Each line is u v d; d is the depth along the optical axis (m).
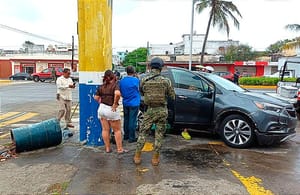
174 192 4.46
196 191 4.50
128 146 6.84
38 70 55.31
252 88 30.61
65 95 8.60
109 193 4.42
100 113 6.16
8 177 5.00
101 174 5.13
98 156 6.09
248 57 59.56
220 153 6.47
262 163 5.85
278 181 4.96
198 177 5.05
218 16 33.44
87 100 6.74
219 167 5.57
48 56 55.22
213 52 63.69
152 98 5.43
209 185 4.73
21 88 26.89
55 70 38.12
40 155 6.15
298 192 4.55
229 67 48.50
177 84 7.67
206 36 35.03
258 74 48.19
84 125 6.86
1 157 6.00
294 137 8.12
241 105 6.85
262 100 6.88
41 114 11.73
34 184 4.73
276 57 50.22
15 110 12.80
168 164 5.68
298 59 13.20
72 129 8.54
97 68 6.62
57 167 5.45
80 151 6.40
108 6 6.79
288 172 5.39
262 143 6.80
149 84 5.43
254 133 6.79
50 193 4.42
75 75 32.56
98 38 6.55
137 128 8.09
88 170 5.31
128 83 7.02
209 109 7.24
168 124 7.70
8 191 4.48
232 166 5.64
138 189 4.55
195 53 59.66
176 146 6.96
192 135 8.05
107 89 6.07
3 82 37.31
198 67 10.34
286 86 12.23
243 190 4.57
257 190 4.58
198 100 7.35
